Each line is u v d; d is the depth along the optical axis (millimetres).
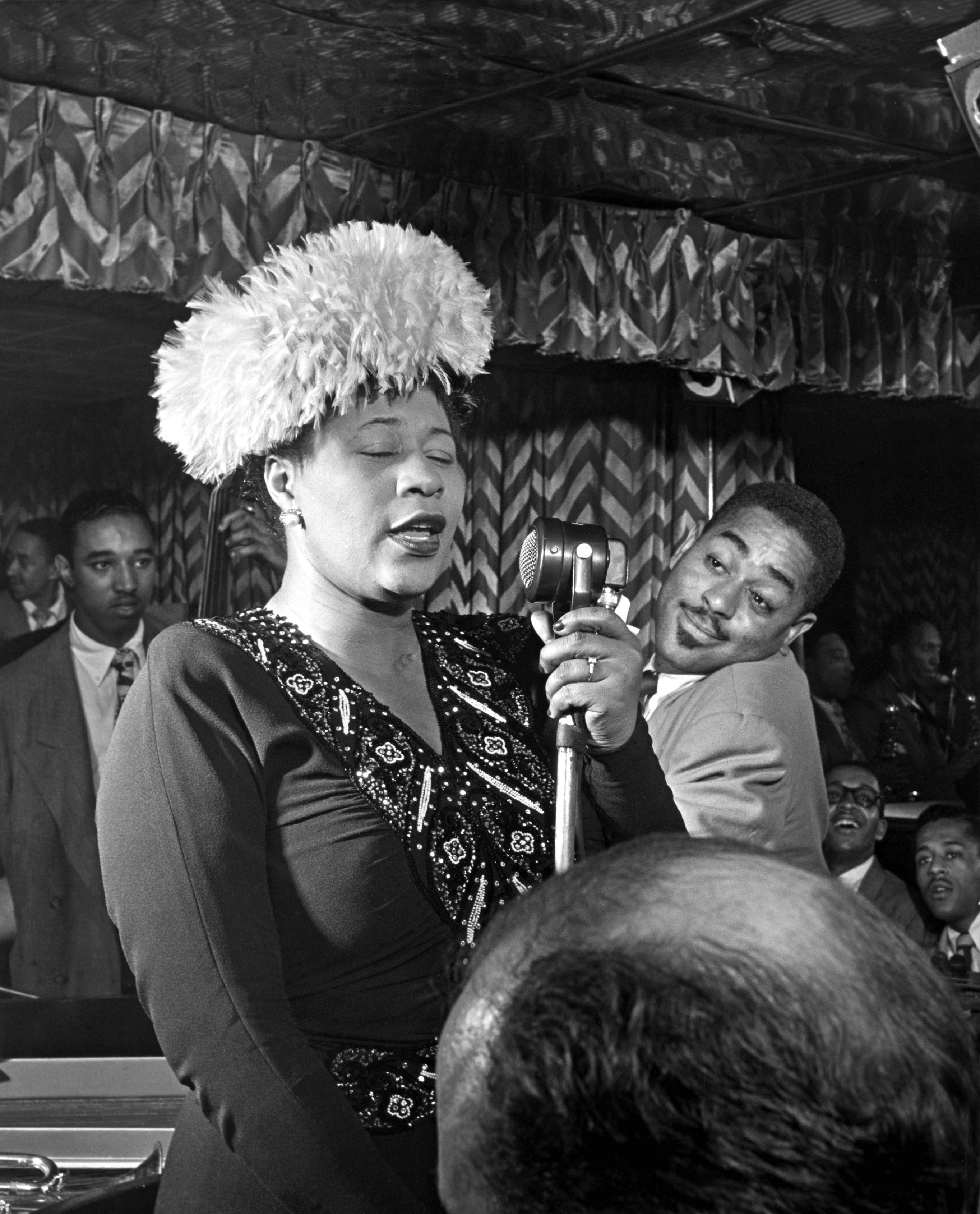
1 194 2754
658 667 2375
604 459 4184
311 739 1111
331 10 2381
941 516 5453
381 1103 1069
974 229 3770
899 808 4375
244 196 3018
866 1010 368
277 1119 991
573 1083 375
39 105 2783
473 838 1131
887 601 5438
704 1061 364
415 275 1164
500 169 3260
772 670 2205
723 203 3523
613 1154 370
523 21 2426
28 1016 2391
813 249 3848
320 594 1181
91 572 3908
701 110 2881
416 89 2768
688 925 384
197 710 1086
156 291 2893
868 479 5402
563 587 1136
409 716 1172
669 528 4203
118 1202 1445
